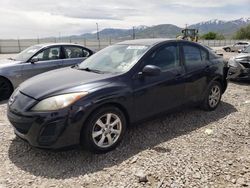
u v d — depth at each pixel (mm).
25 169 3547
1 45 36531
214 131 4777
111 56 4883
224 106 6266
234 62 9078
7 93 7250
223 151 4039
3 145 4219
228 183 3244
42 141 3582
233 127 4965
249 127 4973
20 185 3201
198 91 5383
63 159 3801
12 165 3643
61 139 3578
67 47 8266
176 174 3406
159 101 4625
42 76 4477
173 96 4859
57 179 3326
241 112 5824
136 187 3156
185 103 5148
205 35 74812
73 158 3828
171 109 4910
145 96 4367
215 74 5656
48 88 3820
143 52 4559
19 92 4043
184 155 3889
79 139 3699
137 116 4340
